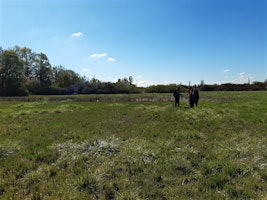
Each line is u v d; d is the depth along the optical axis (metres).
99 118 15.00
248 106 19.73
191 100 20.27
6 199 4.39
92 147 7.40
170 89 62.44
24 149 7.84
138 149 7.05
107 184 4.84
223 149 7.09
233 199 4.20
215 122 12.20
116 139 8.39
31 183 5.14
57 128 11.63
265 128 10.47
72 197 4.36
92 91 64.12
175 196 4.46
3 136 10.12
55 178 5.36
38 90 68.75
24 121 14.33
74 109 21.05
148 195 4.50
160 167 5.82
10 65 60.62
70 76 82.50
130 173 5.59
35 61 76.31
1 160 6.67
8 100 40.84
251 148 6.90
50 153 7.19
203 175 5.35
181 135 9.23
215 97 33.75
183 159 6.25
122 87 63.16
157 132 10.00
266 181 4.93
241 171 5.36
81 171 5.62
